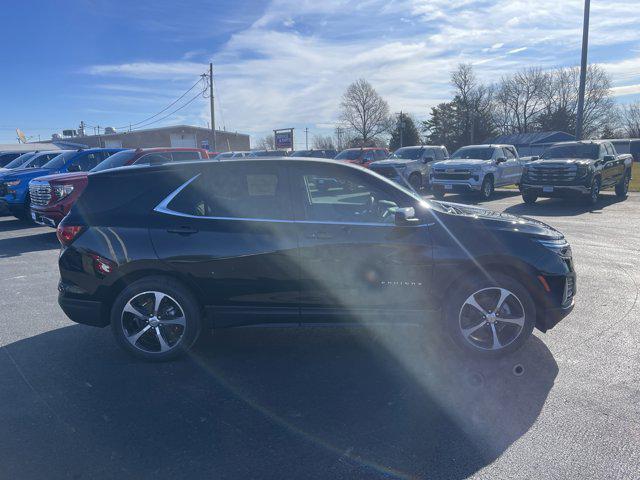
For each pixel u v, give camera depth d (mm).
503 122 83938
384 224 4348
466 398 3764
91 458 3090
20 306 6219
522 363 4332
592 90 77562
